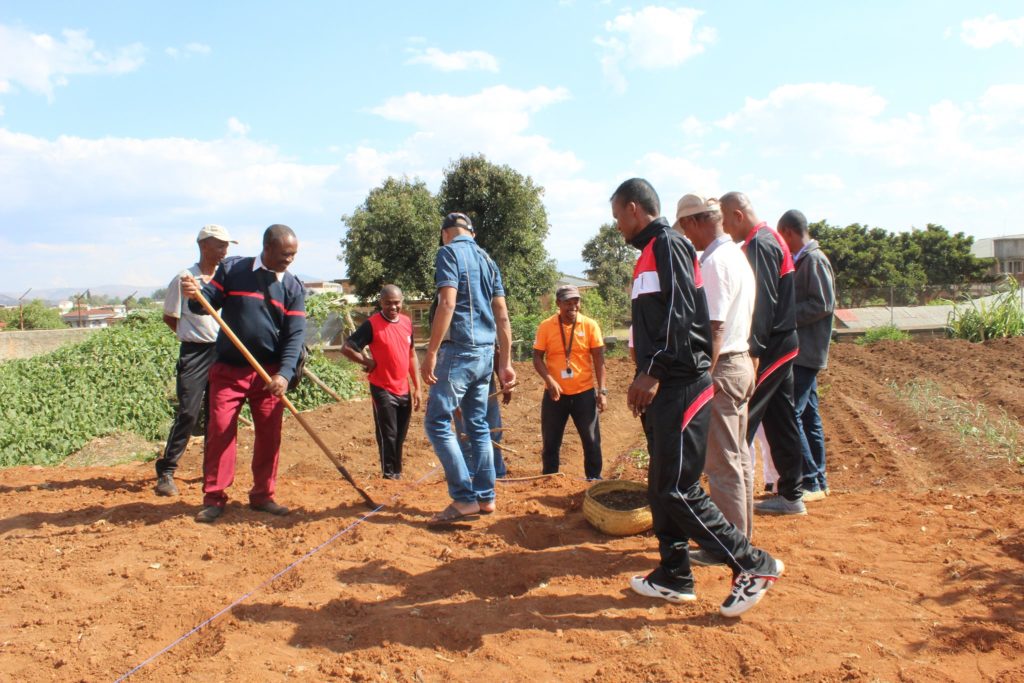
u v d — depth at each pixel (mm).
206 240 5461
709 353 3566
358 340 6715
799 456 5156
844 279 46625
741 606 3555
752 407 4656
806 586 3967
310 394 13906
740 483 4027
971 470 6801
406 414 7105
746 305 3984
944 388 11367
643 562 4305
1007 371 12469
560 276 41062
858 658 3209
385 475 6961
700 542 3555
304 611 3730
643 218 3590
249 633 3506
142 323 15500
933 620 3568
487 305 4922
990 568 4121
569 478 6324
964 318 18875
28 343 17844
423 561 4402
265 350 5176
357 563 4340
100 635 3535
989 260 46656
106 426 11398
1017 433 7902
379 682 3066
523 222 36625
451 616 3676
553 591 3936
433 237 37250
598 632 3469
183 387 5871
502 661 3238
